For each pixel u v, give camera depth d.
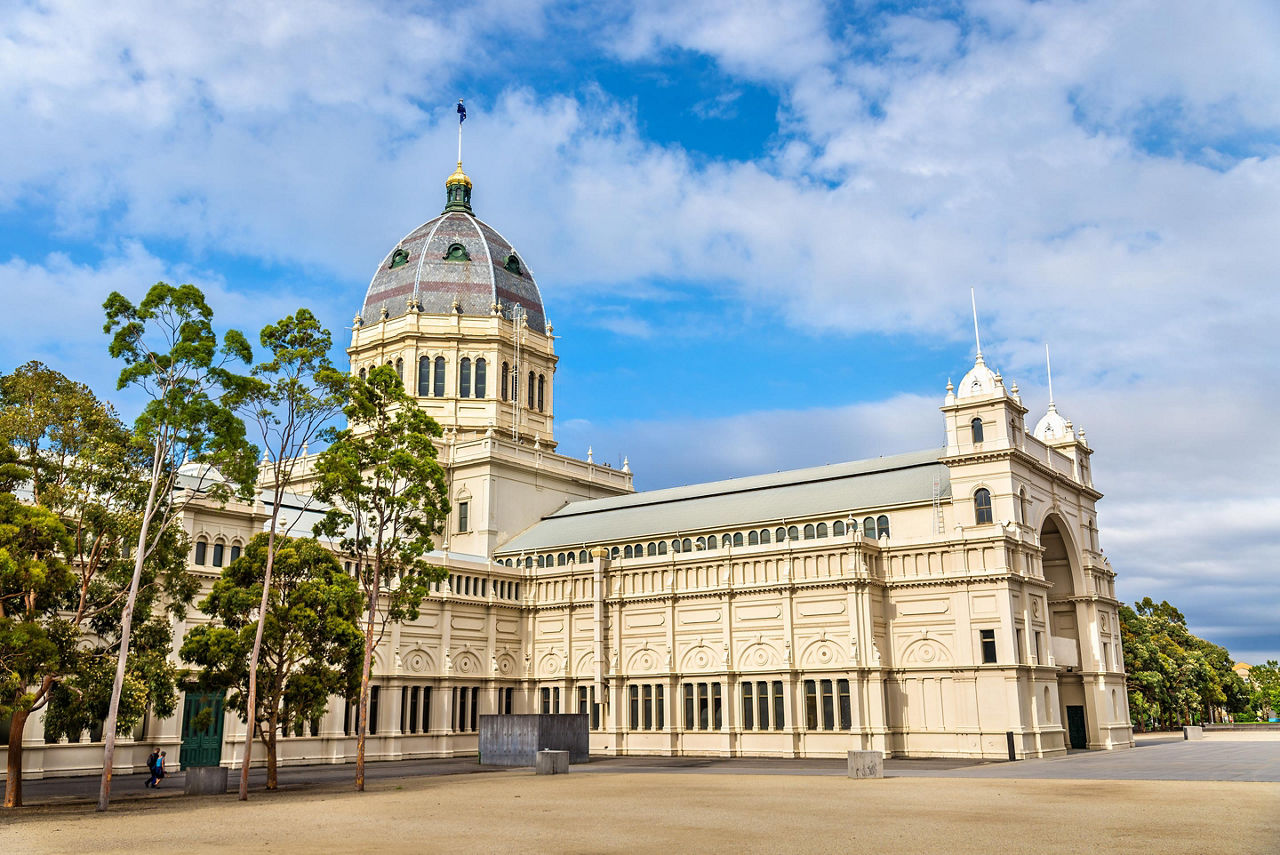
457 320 103.31
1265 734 110.56
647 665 79.81
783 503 82.81
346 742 70.44
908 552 73.00
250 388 46.09
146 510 42.38
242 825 32.38
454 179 118.88
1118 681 85.50
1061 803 36.78
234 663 48.09
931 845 26.11
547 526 95.56
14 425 43.16
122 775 59.22
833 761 66.25
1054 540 85.50
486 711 81.56
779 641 73.88
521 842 27.27
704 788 45.50
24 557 39.44
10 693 39.56
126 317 43.41
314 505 81.50
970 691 68.38
